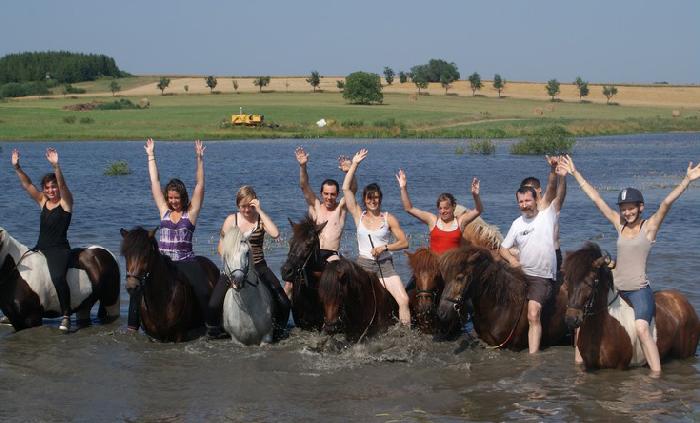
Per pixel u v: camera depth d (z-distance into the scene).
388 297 11.17
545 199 10.59
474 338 11.08
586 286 8.91
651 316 9.36
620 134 103.69
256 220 11.05
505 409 8.38
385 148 70.69
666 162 51.03
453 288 9.67
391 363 10.08
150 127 98.44
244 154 61.72
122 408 8.54
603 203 9.66
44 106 137.00
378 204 11.15
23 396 8.93
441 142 82.56
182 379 9.49
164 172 43.72
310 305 10.94
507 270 10.43
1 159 52.91
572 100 175.75
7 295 11.43
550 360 10.09
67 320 11.66
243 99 158.38
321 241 11.50
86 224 22.61
